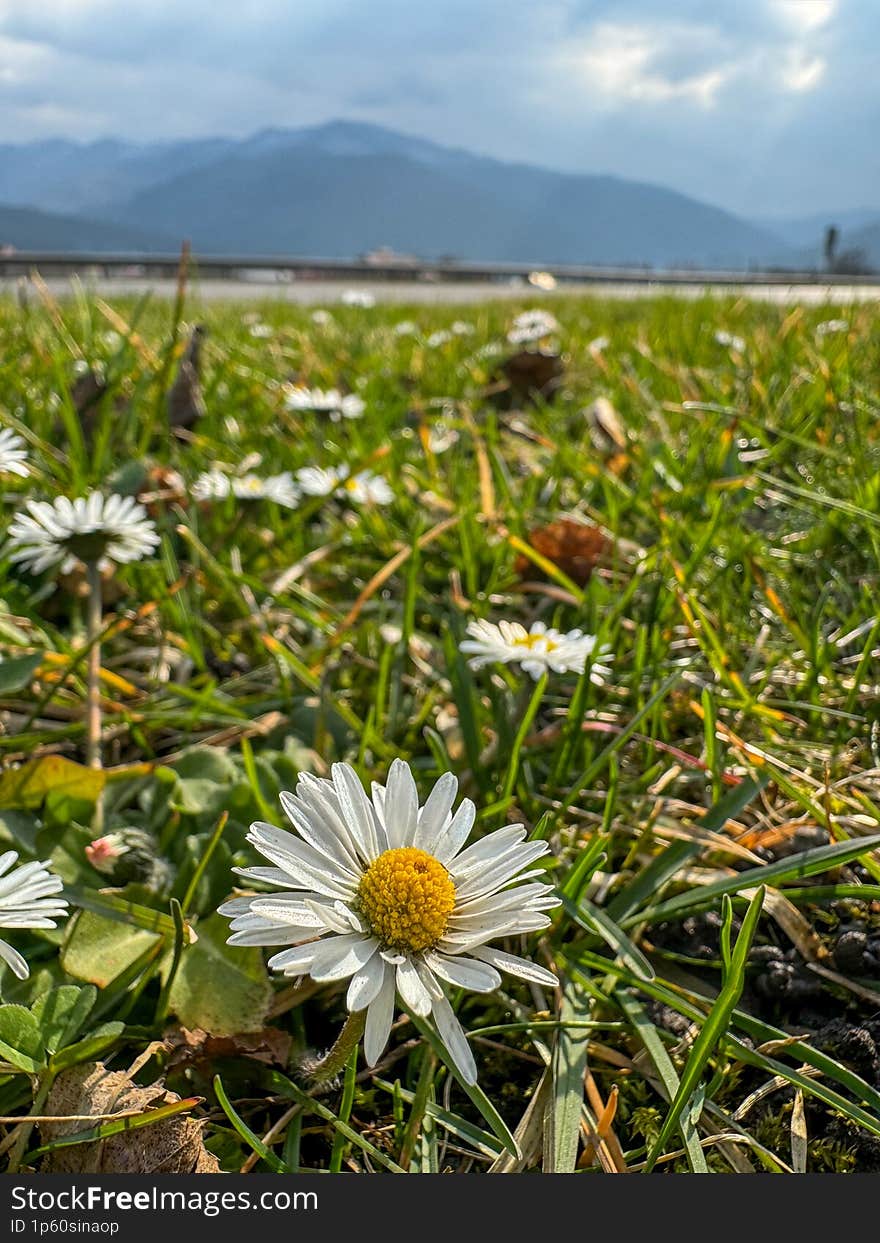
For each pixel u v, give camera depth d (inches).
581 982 4.1
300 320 23.8
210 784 4.9
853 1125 3.7
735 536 7.8
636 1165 3.5
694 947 4.5
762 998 4.2
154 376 9.9
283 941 2.9
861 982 4.2
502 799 5.0
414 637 7.0
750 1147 3.6
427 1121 3.6
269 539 8.6
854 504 7.9
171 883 4.4
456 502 9.2
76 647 6.6
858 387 10.5
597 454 10.8
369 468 9.3
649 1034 3.8
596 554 7.7
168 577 7.3
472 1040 4.1
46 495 8.2
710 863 4.9
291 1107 3.7
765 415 10.5
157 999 3.9
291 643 7.2
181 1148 3.3
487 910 3.0
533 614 7.6
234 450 10.4
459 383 14.6
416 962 2.9
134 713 5.9
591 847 4.2
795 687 6.4
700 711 5.6
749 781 4.9
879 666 6.5
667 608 7.0
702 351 15.8
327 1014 4.1
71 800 4.6
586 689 5.3
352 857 3.1
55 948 4.1
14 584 7.0
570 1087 3.6
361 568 8.5
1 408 9.5
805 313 20.1
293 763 5.2
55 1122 3.3
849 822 5.0
